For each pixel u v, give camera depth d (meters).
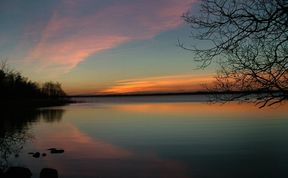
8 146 27.34
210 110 106.62
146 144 39.28
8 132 45.28
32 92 132.12
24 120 72.00
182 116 84.38
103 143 41.00
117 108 145.88
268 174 23.45
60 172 24.94
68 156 31.62
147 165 27.58
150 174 24.47
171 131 52.06
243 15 6.69
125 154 32.81
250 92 6.85
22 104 118.44
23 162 27.75
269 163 26.80
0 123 62.41
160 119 77.12
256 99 6.84
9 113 88.19
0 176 19.45
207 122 65.25
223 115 82.38
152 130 54.69
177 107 141.00
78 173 24.67
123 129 57.81
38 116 85.56
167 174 24.36
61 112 107.25
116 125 65.56
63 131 55.22
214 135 45.31
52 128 59.47
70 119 80.56
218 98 7.20
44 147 37.03
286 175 23.05
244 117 73.88
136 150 35.16
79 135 49.81
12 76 94.25
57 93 191.25
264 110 96.31
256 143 37.22
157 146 37.53
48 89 185.12
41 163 27.88
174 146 37.12
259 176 23.03
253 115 78.81
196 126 58.34
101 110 126.56
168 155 31.88
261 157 29.34
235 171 24.67
